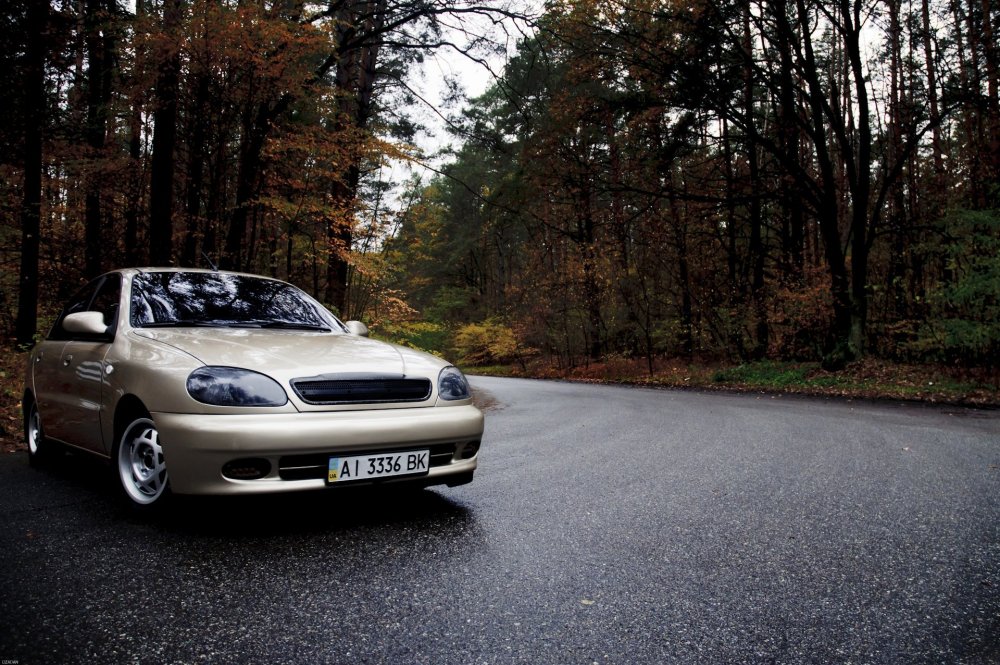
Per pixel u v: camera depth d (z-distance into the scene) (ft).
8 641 6.34
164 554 9.05
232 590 7.79
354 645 6.42
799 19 48.96
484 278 151.43
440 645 6.46
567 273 77.51
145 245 42.09
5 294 43.62
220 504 9.71
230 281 14.78
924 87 47.37
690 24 47.21
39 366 15.51
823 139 49.98
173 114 30.04
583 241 76.48
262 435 9.36
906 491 13.73
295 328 13.82
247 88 29.89
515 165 105.50
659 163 53.57
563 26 45.06
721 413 30.71
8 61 33.30
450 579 8.32
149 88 29.32
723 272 69.51
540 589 8.04
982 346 40.22
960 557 9.45
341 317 41.65
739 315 63.41
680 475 15.37
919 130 50.26
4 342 36.94
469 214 144.15
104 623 6.81
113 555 8.97
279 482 9.53
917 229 46.32
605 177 65.36
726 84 49.60
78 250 44.29
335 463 9.93
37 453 15.60
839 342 49.85
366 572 8.50
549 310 83.71
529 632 6.80
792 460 17.47
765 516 11.68
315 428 9.69
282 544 9.60
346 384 10.36
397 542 9.82
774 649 6.52
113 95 34.47
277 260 50.19
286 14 29.96
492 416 30.17
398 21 39.42
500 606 7.48
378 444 10.24
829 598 7.89
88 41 35.37
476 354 112.68
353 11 38.88
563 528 10.79
